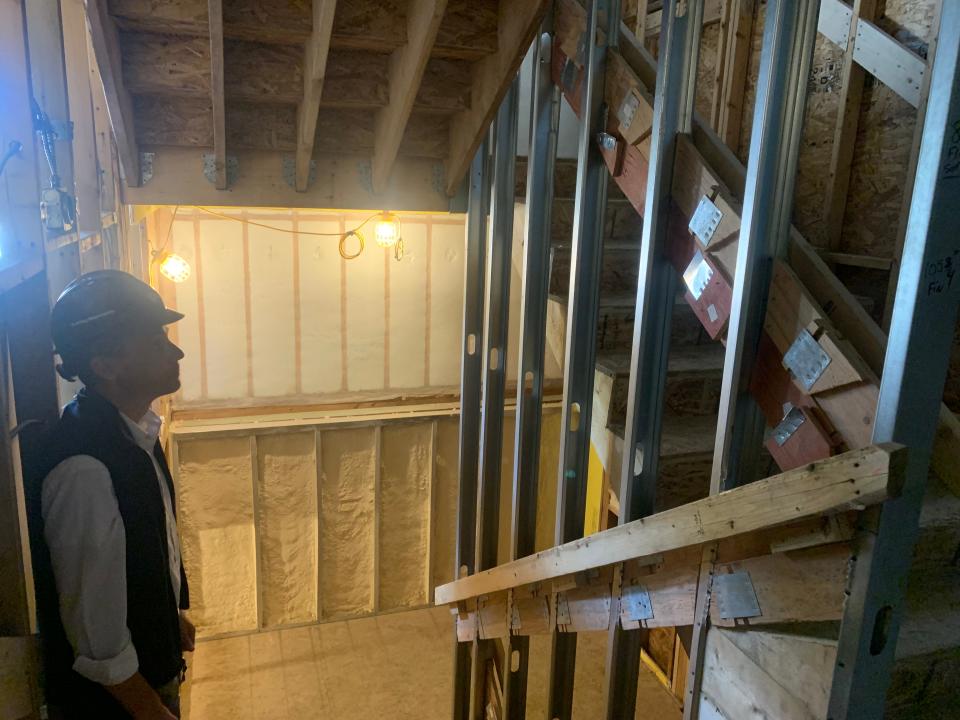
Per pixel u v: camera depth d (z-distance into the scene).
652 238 1.50
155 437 1.37
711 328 1.38
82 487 1.07
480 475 2.58
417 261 4.38
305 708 3.65
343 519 4.43
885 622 0.92
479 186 2.56
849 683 0.93
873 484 0.81
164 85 2.00
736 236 1.29
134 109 2.20
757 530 1.04
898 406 0.84
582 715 3.62
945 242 0.81
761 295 1.24
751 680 1.13
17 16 1.13
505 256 2.43
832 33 2.58
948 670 1.07
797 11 1.12
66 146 1.56
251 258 4.07
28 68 1.18
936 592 1.22
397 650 4.20
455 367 4.60
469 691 2.86
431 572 4.66
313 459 4.29
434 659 4.12
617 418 2.08
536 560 1.80
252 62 2.01
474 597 2.46
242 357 4.17
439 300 4.47
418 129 2.42
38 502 1.10
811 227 2.84
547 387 4.61
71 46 1.92
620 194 3.21
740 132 3.31
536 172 2.09
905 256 0.82
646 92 1.58
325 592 4.51
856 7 2.45
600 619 1.63
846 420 1.09
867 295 2.56
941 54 0.77
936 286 0.82
